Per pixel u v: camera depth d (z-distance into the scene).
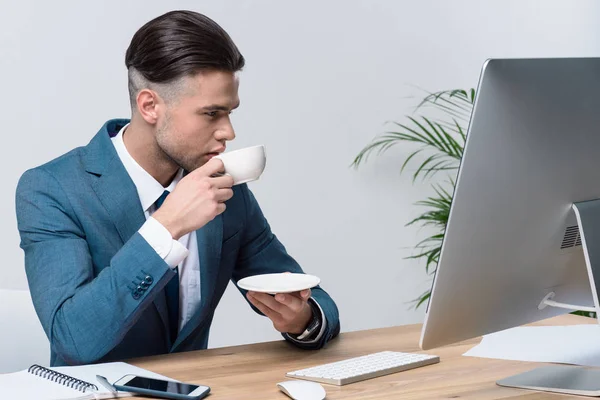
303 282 1.47
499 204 1.13
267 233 1.88
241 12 3.19
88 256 1.55
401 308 3.54
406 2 3.47
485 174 1.10
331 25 3.34
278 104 3.27
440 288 1.14
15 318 1.75
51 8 2.94
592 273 1.19
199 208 1.40
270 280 1.50
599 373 1.27
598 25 3.85
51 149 2.97
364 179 3.44
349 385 1.25
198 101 1.53
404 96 3.50
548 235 1.21
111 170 1.64
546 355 1.42
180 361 1.43
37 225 1.56
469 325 1.22
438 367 1.37
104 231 1.61
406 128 3.31
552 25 3.76
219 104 1.54
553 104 1.13
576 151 1.17
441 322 1.18
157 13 3.08
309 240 3.35
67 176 1.63
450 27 3.56
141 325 1.64
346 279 3.43
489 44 3.64
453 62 3.58
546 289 1.28
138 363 1.42
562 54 3.79
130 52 1.58
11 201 2.92
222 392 1.21
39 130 2.95
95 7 2.99
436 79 3.55
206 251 1.70
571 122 1.16
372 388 1.23
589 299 1.38
